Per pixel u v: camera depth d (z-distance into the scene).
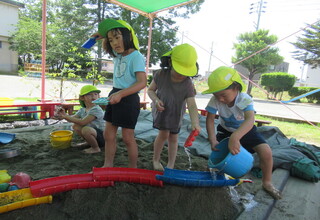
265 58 20.88
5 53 22.73
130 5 5.54
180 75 2.17
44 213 1.58
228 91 1.95
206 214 1.75
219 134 2.44
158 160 2.56
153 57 20.36
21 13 27.73
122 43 2.11
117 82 2.28
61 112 2.86
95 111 2.94
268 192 2.14
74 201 1.68
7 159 2.48
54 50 17.08
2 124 4.68
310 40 21.56
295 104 15.18
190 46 2.13
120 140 3.44
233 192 2.13
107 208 1.67
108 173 2.01
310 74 30.69
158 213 1.71
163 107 2.21
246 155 1.87
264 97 19.08
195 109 2.23
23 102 5.13
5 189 1.75
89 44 2.51
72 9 22.38
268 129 3.80
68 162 2.48
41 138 3.28
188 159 2.88
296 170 2.60
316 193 2.29
